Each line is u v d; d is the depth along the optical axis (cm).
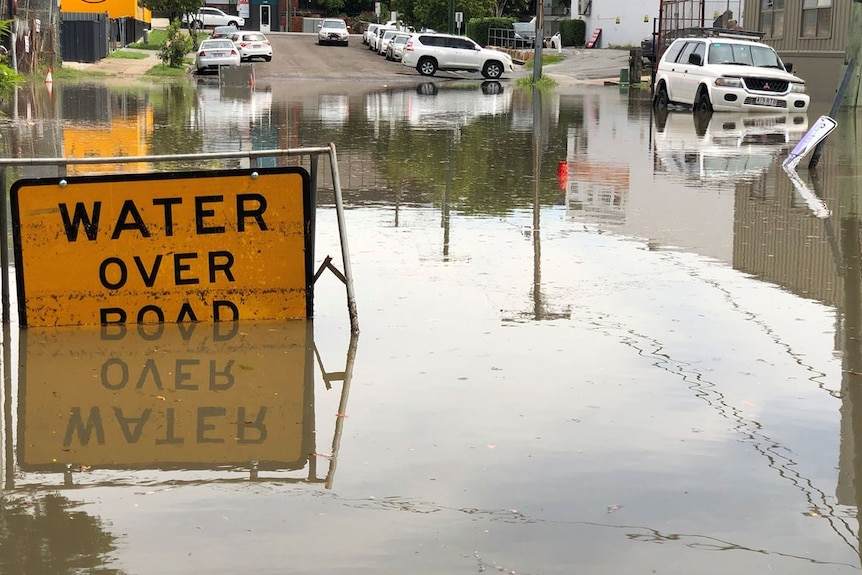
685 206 1424
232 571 457
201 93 3975
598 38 8106
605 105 3725
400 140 2309
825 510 526
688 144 2283
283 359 761
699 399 684
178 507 521
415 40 5934
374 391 693
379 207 1391
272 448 598
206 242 854
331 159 855
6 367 737
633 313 889
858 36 3356
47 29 4634
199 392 691
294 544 482
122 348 785
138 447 599
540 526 503
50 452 590
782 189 1584
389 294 944
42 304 841
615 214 1358
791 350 793
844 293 964
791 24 4172
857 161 1950
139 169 1661
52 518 508
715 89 3259
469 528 499
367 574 455
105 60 6019
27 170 1631
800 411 666
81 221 839
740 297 945
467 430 625
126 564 462
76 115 2755
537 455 588
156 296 854
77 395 682
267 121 2734
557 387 702
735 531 502
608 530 500
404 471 566
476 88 4956
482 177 1705
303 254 863
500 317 872
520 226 1268
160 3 8056
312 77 5491
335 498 532
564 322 859
